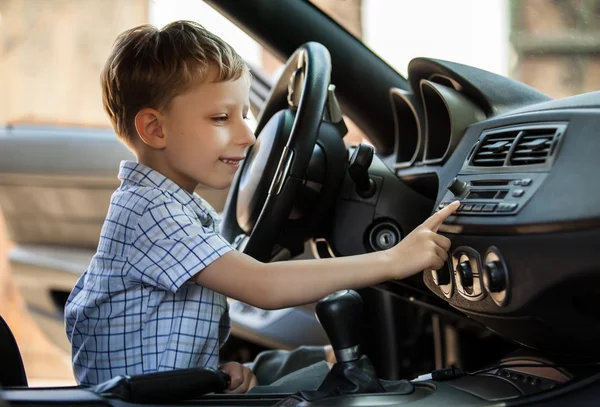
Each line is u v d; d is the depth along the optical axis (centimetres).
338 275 101
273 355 136
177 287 102
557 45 160
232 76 109
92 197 235
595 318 90
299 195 129
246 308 198
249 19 159
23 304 251
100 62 333
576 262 84
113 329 107
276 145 129
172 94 107
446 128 131
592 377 91
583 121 91
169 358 105
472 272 98
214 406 88
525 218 89
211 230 107
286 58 164
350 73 162
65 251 240
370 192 133
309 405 87
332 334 94
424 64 130
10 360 94
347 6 162
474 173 105
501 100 120
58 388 85
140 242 105
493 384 97
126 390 84
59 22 331
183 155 109
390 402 89
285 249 138
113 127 118
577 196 85
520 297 91
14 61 328
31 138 236
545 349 100
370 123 165
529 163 96
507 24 162
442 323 166
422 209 133
